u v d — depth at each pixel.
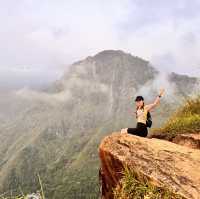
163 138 9.48
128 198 4.91
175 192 4.46
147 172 5.09
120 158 5.86
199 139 8.22
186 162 5.64
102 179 6.84
